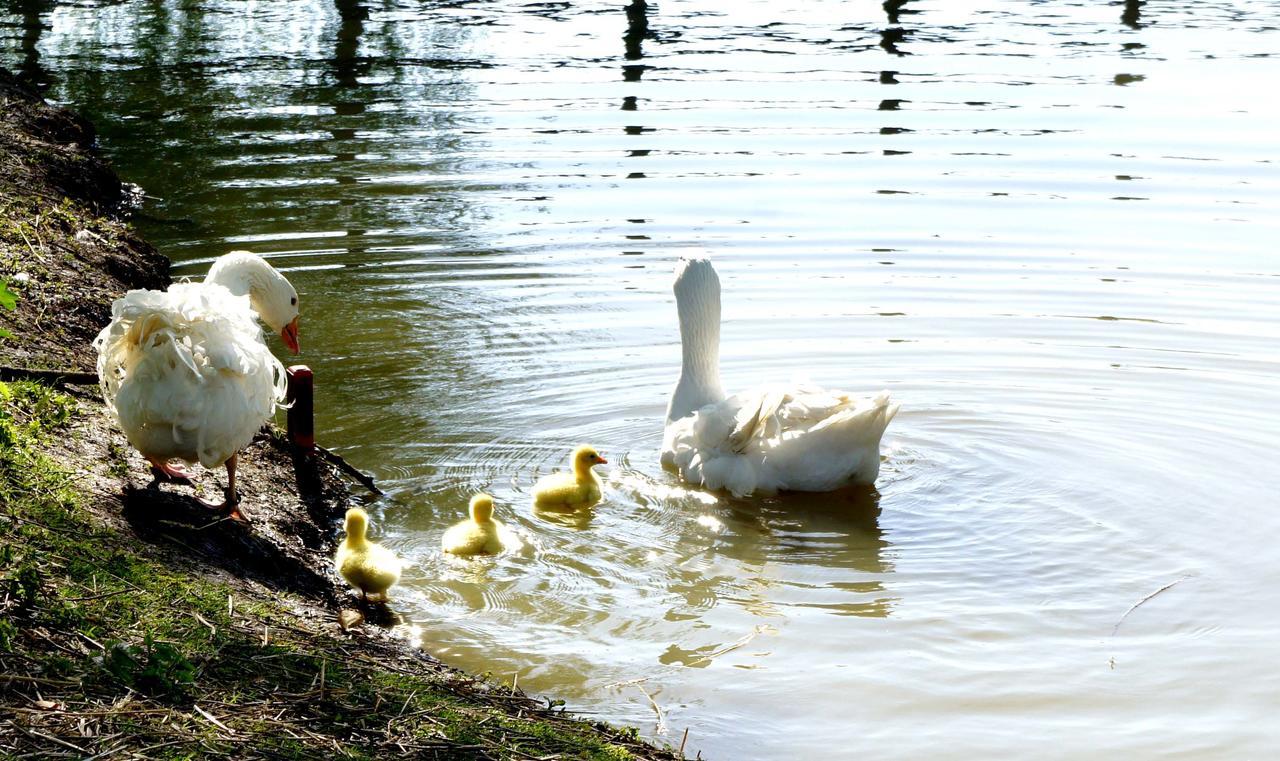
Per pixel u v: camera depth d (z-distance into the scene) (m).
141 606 6.45
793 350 12.11
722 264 14.04
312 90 20.61
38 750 5.07
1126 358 11.85
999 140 17.91
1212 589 8.31
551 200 15.85
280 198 15.90
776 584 8.43
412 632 7.70
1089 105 19.50
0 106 17.31
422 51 23.03
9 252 11.83
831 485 9.62
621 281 13.71
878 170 16.80
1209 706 7.06
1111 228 14.88
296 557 8.09
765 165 17.02
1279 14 25.86
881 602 8.20
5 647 5.66
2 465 7.41
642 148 17.67
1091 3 27.02
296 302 10.49
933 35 23.94
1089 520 9.23
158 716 5.48
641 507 9.54
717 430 9.76
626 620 7.95
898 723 6.87
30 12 26.09
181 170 16.88
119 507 7.54
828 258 14.20
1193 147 17.61
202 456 7.32
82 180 15.43
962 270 13.83
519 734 6.06
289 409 9.49
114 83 20.91
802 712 6.96
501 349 12.18
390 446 10.38
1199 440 10.40
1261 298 13.04
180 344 7.01
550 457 10.34
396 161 17.23
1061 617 8.00
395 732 5.80
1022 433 10.60
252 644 6.39
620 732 6.49
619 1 26.97
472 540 8.69
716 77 21.11
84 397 9.05
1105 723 6.89
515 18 25.62
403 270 13.90
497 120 18.97
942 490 9.74
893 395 11.27
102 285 11.92
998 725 6.86
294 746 5.48
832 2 26.88
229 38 24.02
